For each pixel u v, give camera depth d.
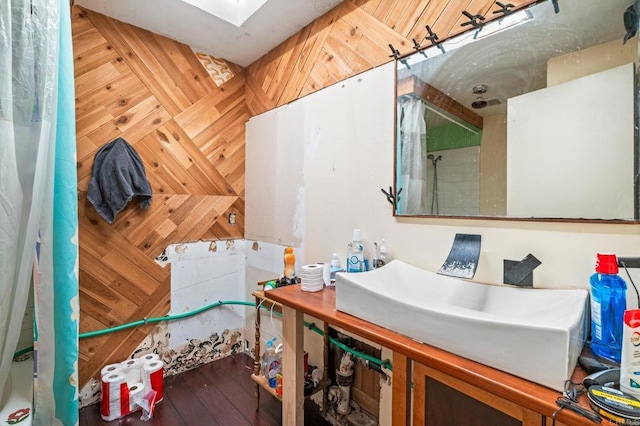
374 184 1.43
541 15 0.96
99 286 1.77
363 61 1.48
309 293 1.28
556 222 0.93
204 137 2.14
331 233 1.64
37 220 1.19
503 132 1.04
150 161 1.92
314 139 1.74
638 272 0.79
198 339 2.16
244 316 2.36
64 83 1.30
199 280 2.14
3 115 1.08
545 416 0.63
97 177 1.71
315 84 1.73
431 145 1.22
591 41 0.88
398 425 0.90
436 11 1.22
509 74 1.03
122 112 1.82
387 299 0.90
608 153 0.85
